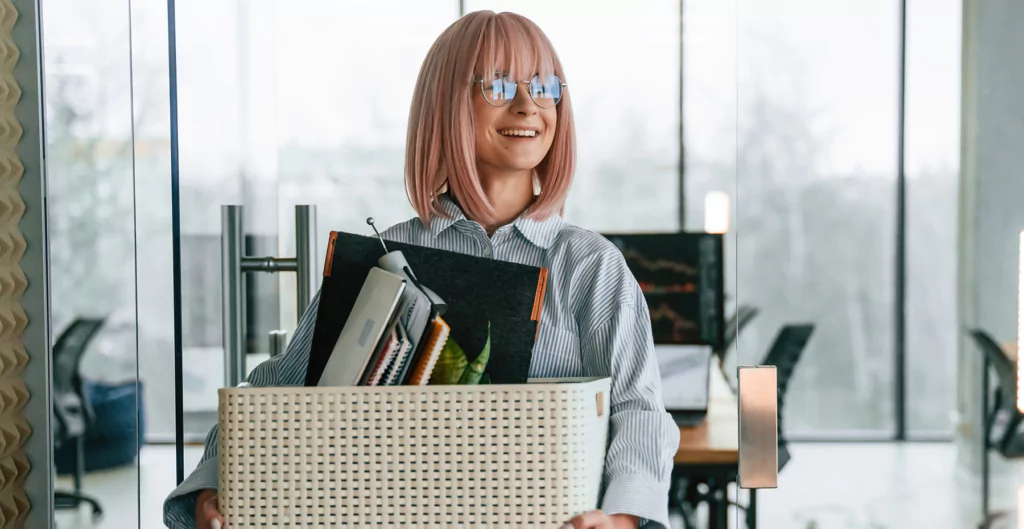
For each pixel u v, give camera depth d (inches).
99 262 64.4
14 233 63.8
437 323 39.1
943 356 56.0
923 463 56.2
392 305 38.0
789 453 56.5
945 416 56.0
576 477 39.4
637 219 55.3
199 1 59.6
